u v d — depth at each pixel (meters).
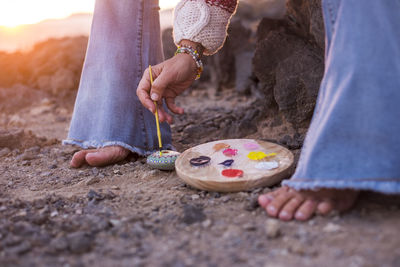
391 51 1.38
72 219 1.52
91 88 2.24
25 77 4.67
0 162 2.41
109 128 2.19
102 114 2.21
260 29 2.96
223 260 1.22
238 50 4.54
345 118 1.40
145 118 2.31
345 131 1.40
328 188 1.44
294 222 1.42
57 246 1.30
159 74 2.01
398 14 1.41
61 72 4.50
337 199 1.45
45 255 1.29
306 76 2.40
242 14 5.12
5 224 1.45
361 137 1.38
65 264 1.24
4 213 1.58
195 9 2.01
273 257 1.22
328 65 1.50
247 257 1.23
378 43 1.39
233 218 1.48
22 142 2.74
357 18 1.42
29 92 4.45
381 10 1.40
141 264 1.21
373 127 1.36
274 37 2.63
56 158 2.44
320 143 1.43
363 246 1.22
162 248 1.31
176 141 2.71
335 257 1.19
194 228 1.43
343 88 1.42
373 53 1.39
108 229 1.45
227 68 4.56
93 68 2.24
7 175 2.15
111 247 1.32
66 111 4.08
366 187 1.34
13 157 2.50
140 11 2.26
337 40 1.46
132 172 2.08
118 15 2.23
